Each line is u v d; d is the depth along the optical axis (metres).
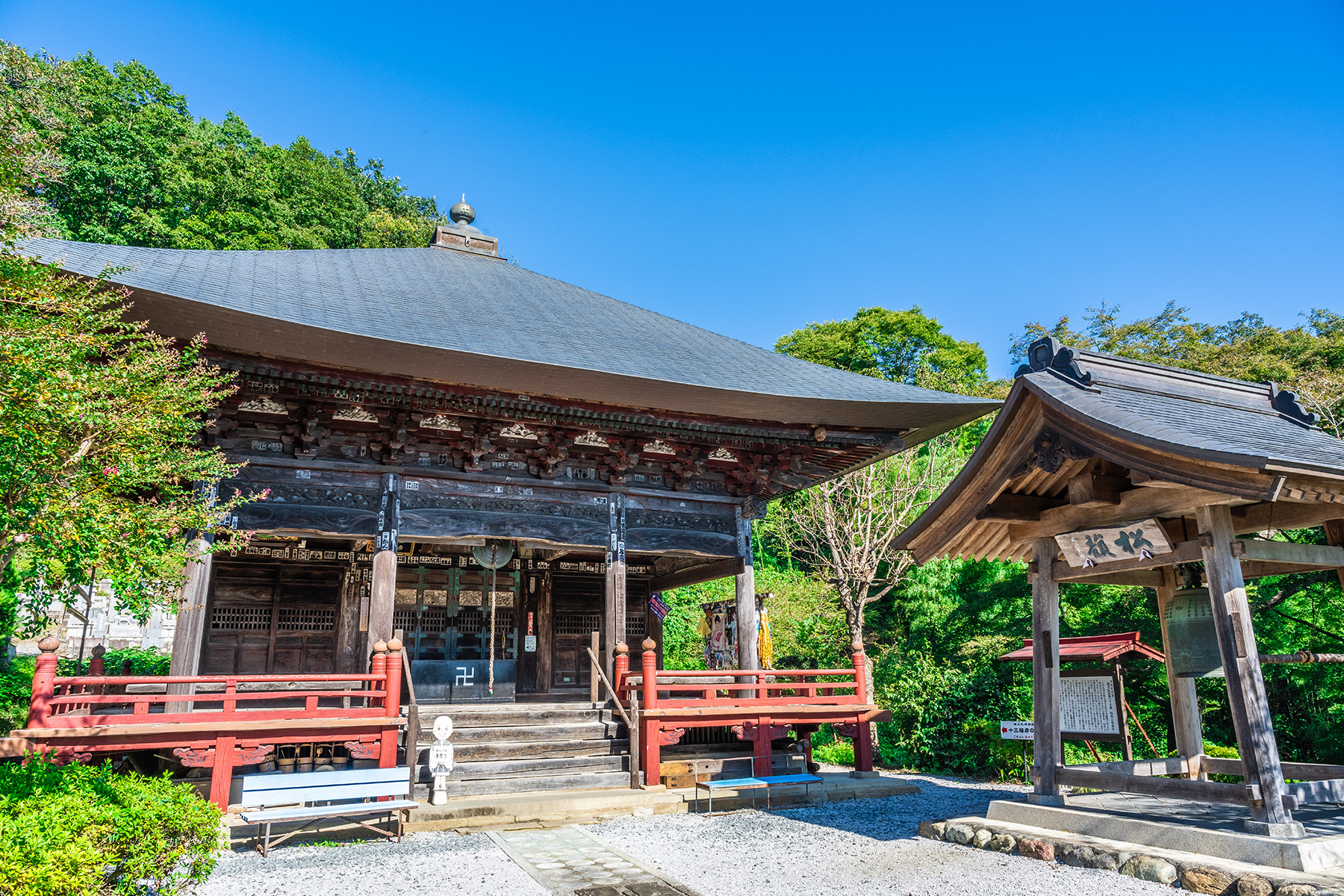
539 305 16.31
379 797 10.12
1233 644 6.78
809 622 26.69
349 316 11.56
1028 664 16.89
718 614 17.75
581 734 12.28
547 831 9.52
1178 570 8.98
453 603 17.09
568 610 18.59
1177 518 8.21
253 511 11.56
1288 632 16.36
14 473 5.80
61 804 5.14
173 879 5.99
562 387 12.02
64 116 31.25
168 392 6.76
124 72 37.91
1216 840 6.55
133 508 6.87
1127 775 7.52
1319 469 6.14
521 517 13.28
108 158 34.41
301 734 9.92
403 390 11.52
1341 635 15.45
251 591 15.54
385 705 10.41
